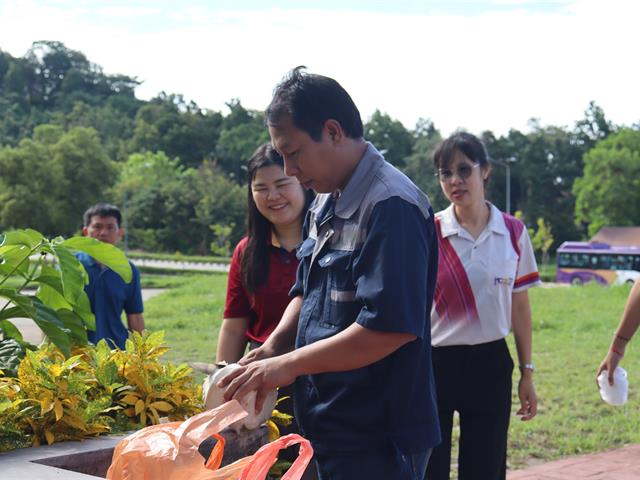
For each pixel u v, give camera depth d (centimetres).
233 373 233
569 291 2184
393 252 218
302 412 245
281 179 338
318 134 226
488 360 367
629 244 4291
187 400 303
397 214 221
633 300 375
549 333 1297
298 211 343
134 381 300
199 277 2880
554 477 512
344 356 219
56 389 272
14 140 8375
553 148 6328
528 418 398
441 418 372
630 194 5156
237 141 8006
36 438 268
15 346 329
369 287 218
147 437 204
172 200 5447
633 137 5394
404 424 231
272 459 198
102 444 265
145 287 2677
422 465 241
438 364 370
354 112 232
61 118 8969
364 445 232
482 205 376
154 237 5409
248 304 359
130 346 311
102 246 369
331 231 235
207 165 6328
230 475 194
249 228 351
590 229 5384
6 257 352
